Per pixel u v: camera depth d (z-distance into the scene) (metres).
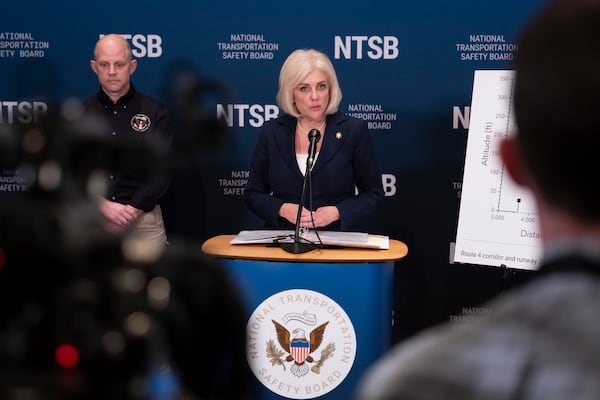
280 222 3.79
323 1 4.57
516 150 0.58
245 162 4.69
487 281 4.67
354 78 4.61
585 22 0.53
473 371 0.54
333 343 3.31
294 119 3.84
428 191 4.64
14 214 0.75
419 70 4.57
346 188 3.80
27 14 4.65
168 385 0.80
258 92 4.65
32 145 0.77
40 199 0.76
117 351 0.73
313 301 3.29
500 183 3.94
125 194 4.19
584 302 0.54
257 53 4.62
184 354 0.80
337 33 4.58
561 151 0.54
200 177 4.71
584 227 0.56
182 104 0.82
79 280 0.75
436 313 4.70
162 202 4.73
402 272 4.70
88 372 0.73
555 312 0.54
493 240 3.94
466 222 4.01
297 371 3.32
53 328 0.73
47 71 4.68
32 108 0.80
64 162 0.77
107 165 0.80
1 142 0.77
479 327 0.57
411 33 4.55
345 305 3.29
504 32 4.51
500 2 4.50
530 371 0.53
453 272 4.68
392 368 0.58
